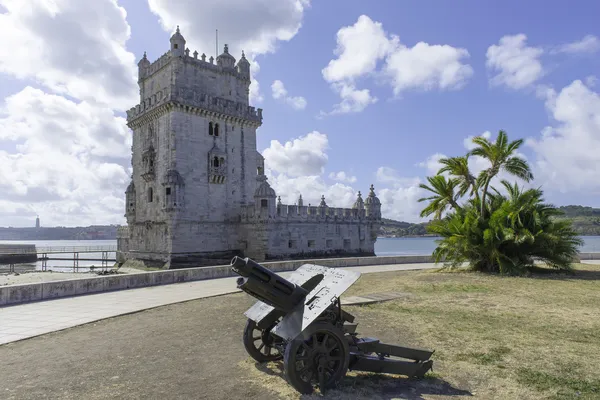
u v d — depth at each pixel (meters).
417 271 31.17
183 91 46.12
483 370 8.96
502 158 28.53
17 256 80.81
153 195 48.44
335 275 8.72
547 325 13.06
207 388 8.16
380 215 63.22
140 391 8.05
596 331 12.28
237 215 50.62
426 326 13.04
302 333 7.55
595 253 43.16
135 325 13.82
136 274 23.11
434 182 31.52
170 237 44.16
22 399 7.75
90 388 8.24
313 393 7.75
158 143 47.94
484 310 15.52
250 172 52.59
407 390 7.93
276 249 48.59
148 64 53.59
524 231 26.11
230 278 27.30
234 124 51.25
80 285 20.50
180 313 15.78
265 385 8.27
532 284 22.00
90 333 12.78
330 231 55.78
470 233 28.33
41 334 12.62
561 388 7.92
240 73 53.59
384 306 16.61
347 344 8.05
